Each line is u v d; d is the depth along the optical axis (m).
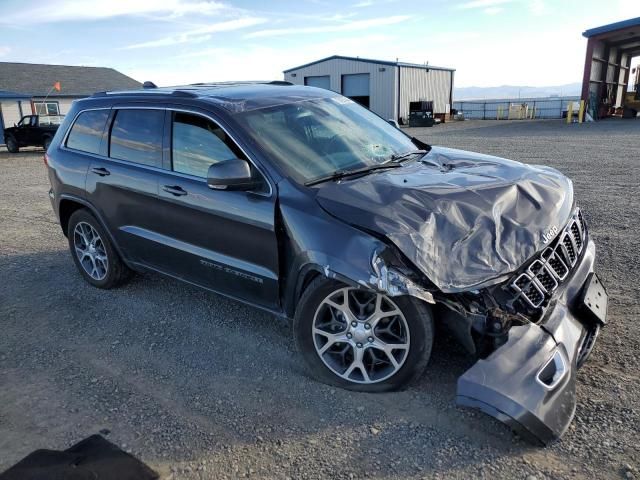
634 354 3.44
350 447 2.80
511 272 2.91
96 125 4.86
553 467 2.55
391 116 37.47
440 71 42.69
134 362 3.83
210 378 3.55
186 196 3.92
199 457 2.80
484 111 45.25
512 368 2.70
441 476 2.56
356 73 38.75
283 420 3.06
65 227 5.43
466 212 3.09
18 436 3.06
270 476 2.64
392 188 3.26
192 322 4.39
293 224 3.26
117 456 2.80
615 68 37.19
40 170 15.91
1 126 31.17
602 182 9.30
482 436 2.81
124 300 4.90
